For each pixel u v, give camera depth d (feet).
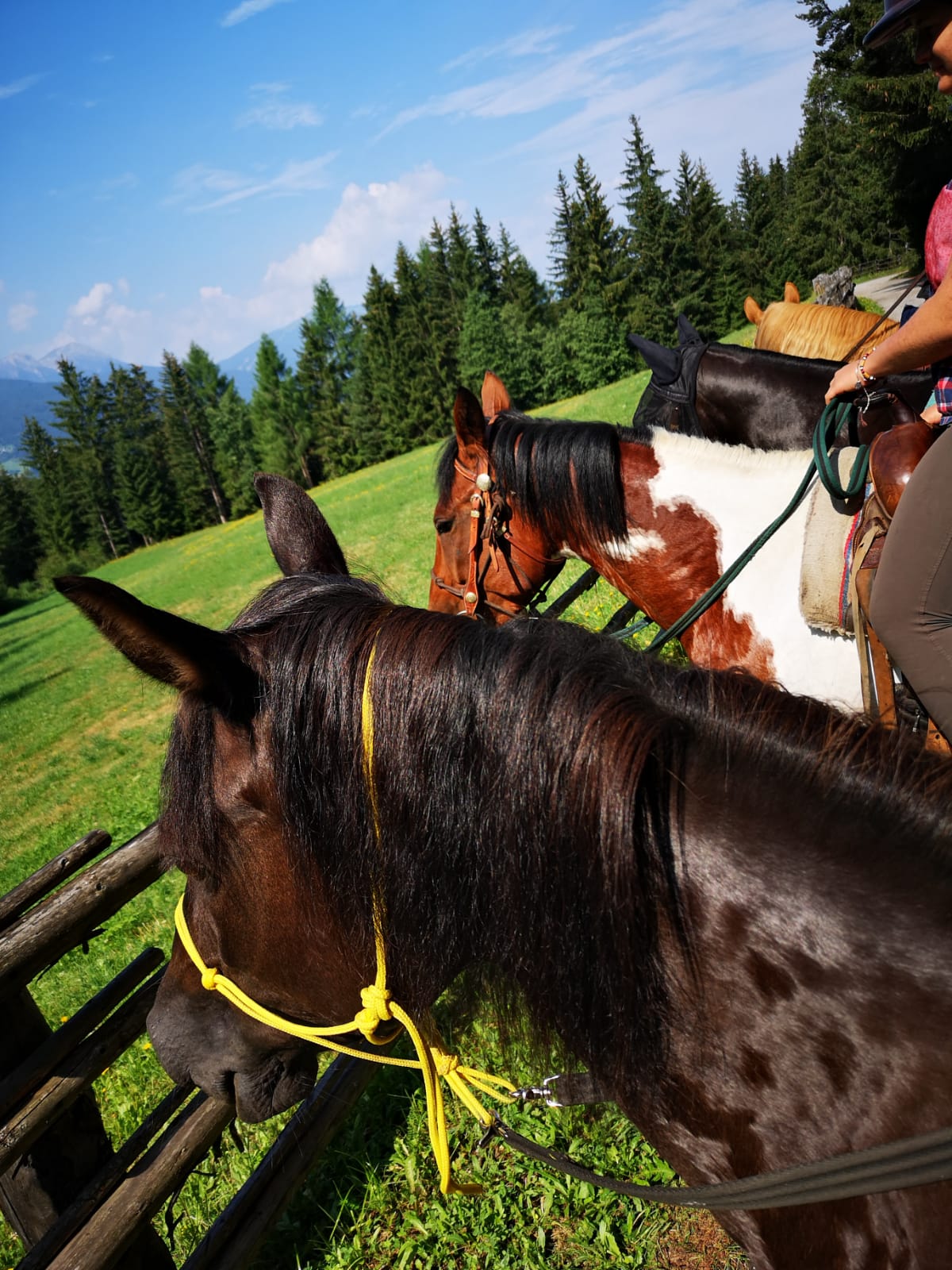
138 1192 8.89
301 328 273.13
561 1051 4.62
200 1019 6.03
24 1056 8.40
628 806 4.14
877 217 131.64
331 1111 10.93
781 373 13.08
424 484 106.83
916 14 7.09
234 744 4.87
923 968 3.83
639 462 11.69
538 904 4.27
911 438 8.15
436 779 4.41
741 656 10.67
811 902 4.05
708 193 204.95
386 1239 10.40
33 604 250.16
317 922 4.96
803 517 10.14
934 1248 3.72
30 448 321.52
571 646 4.70
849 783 4.33
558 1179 10.34
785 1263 4.30
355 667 4.62
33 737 62.28
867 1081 3.87
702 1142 4.42
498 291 262.26
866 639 8.62
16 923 8.22
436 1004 5.40
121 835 29.43
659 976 4.26
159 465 312.09
